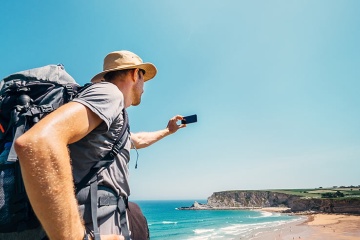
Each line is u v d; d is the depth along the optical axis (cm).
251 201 17575
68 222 95
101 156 133
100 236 119
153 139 268
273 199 16775
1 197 113
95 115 121
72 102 116
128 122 156
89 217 124
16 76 136
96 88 129
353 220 8456
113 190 139
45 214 91
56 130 99
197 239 5231
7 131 119
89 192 127
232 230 6794
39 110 120
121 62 176
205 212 15488
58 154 95
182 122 286
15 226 113
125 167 149
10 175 114
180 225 8775
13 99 121
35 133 92
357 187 19162
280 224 7975
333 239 5000
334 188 19400
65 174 96
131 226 188
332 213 11269
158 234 6562
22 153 88
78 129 111
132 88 183
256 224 8231
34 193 89
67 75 150
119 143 141
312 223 7969
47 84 132
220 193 19062
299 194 15625
